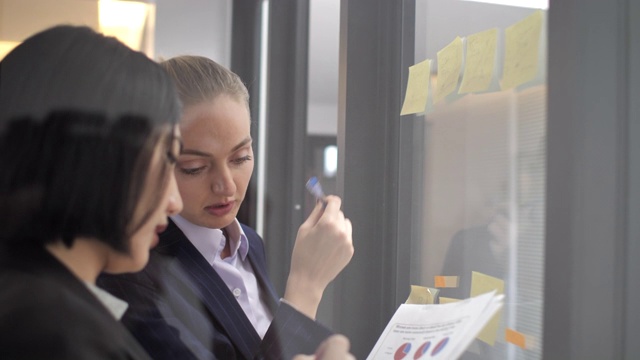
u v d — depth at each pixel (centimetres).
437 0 138
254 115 240
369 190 160
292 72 236
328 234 115
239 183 109
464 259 129
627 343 89
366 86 160
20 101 65
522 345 107
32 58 66
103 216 66
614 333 88
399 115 155
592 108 87
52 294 59
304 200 227
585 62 87
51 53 66
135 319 91
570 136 87
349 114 159
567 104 88
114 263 70
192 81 104
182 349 94
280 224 232
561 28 89
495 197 118
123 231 67
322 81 222
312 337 105
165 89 71
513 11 108
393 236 158
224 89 106
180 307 96
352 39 159
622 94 88
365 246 159
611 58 88
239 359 101
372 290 159
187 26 234
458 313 94
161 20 228
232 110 105
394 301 157
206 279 101
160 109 70
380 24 160
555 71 90
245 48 245
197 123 102
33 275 60
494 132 118
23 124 64
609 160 88
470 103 126
